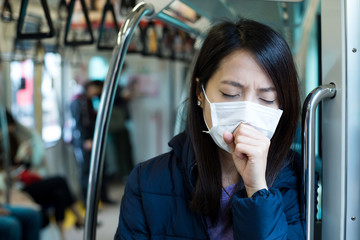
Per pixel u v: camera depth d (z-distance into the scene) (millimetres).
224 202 1094
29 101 4383
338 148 1031
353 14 994
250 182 956
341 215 1039
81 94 5145
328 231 1078
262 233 928
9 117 3650
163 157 1157
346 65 1003
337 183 1042
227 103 953
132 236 1122
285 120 1037
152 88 6691
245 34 956
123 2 2148
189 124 1099
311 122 983
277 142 1062
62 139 4922
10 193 3396
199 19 1645
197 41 1763
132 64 6625
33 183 3676
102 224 4504
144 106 6719
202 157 1062
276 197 947
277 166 1062
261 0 1324
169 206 1094
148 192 1107
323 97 1003
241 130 939
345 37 998
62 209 3789
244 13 1404
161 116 6715
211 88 995
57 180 3834
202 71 1013
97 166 1124
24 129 3807
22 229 3096
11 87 4148
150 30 3023
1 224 2871
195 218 1074
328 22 1032
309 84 1422
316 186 1123
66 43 1664
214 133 984
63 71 4918
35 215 3154
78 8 3639
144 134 6754
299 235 1056
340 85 1013
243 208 938
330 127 1050
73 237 3986
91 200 1129
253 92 957
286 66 966
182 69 6578
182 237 1081
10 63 4090
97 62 5746
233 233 989
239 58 944
